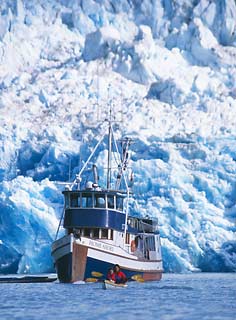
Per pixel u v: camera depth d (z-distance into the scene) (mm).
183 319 150000
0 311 163750
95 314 157750
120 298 189375
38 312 161500
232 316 154375
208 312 160875
